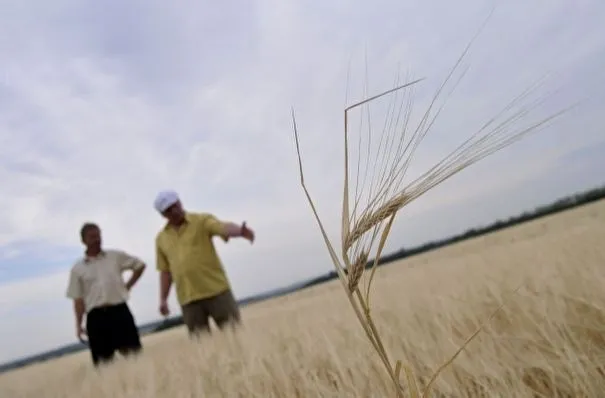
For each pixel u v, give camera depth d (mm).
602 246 4328
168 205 6660
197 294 6684
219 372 3393
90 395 4203
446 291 4195
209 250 6789
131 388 3732
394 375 1292
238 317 6828
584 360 2033
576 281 3111
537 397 2074
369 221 1185
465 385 2182
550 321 2367
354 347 2977
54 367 12680
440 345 2576
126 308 7371
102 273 7219
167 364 4324
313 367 2867
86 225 7293
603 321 2479
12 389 7699
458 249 27359
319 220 1258
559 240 6730
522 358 2207
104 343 7145
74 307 7305
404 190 1138
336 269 1253
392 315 3812
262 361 3156
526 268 4289
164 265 7324
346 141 1193
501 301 3027
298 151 1283
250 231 6633
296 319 5680
